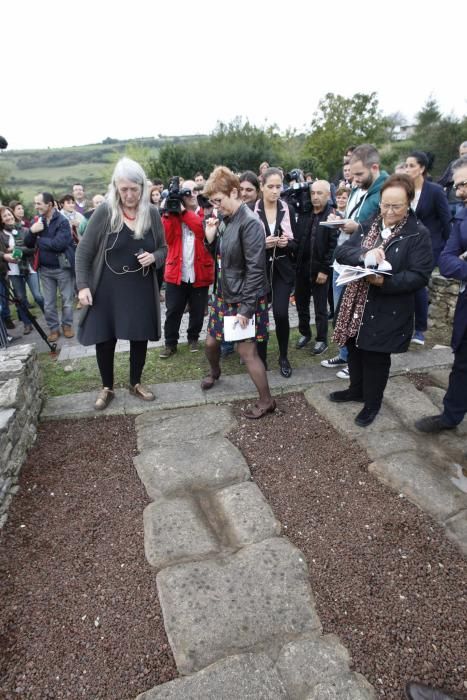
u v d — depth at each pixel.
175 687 1.55
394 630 1.76
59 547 2.23
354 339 2.89
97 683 1.63
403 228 2.50
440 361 3.95
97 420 3.32
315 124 29.38
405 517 2.31
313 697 1.50
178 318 4.34
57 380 4.03
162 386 3.68
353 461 2.76
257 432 3.10
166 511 2.38
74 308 6.82
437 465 2.70
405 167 3.89
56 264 5.12
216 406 3.42
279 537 2.21
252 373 3.10
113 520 2.38
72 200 7.15
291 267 3.62
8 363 3.07
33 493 2.61
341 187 5.12
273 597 1.87
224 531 2.28
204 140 25.97
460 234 2.51
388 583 1.96
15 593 1.99
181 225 4.07
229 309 3.01
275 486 2.60
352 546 2.16
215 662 1.63
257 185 4.01
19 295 5.76
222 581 1.95
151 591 1.96
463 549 2.11
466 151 5.14
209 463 2.75
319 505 2.44
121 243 2.90
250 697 1.51
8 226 5.80
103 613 1.88
